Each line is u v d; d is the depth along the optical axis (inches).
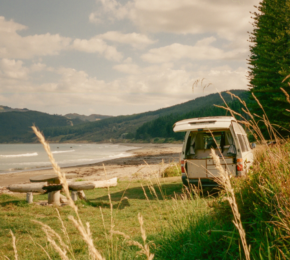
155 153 2420.0
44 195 404.2
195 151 344.5
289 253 77.9
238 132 316.8
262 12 1087.6
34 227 211.3
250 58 1209.4
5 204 301.1
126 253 132.4
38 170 1238.3
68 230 200.1
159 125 7741.1
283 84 932.6
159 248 131.4
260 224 97.0
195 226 133.6
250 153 364.5
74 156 2321.6
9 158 2234.3
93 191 424.8
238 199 117.6
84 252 155.7
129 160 1615.4
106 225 207.2
